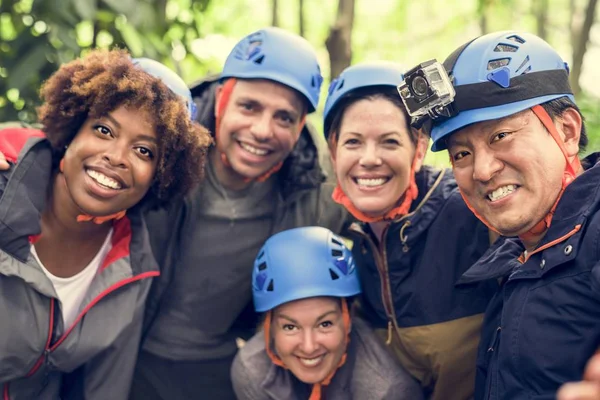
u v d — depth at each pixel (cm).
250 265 368
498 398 246
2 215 281
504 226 236
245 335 396
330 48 477
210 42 837
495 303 270
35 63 457
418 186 334
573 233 224
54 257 305
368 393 327
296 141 360
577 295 221
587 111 474
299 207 370
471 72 236
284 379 343
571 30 733
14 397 311
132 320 319
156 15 508
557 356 224
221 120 354
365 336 342
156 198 321
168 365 376
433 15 1103
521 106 230
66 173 291
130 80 284
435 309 319
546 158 231
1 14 482
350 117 317
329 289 325
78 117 293
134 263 316
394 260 328
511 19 890
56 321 301
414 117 247
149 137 287
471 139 237
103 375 323
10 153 294
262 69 342
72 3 457
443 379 325
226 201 363
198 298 367
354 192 321
